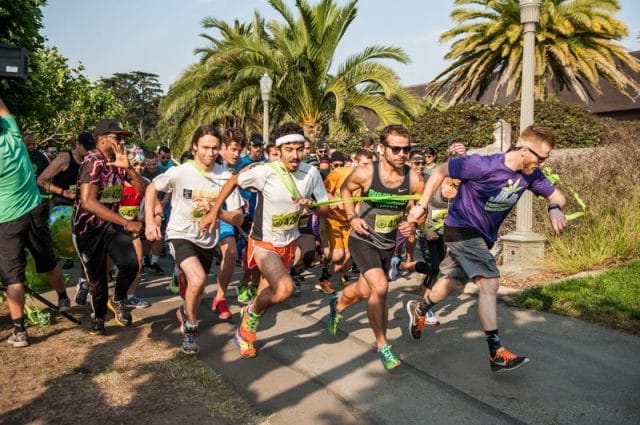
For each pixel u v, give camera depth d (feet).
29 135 24.36
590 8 63.21
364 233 13.55
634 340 15.15
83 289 19.53
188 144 67.82
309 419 11.40
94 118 69.87
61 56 65.21
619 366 13.57
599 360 13.94
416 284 22.52
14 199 15.46
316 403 12.12
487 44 66.39
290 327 17.53
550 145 12.34
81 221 16.06
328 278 21.97
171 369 13.99
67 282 23.13
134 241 19.69
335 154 23.91
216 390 12.84
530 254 23.13
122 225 15.37
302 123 67.36
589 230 24.34
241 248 26.30
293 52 65.51
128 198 19.04
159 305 20.31
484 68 69.51
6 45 16.46
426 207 13.03
